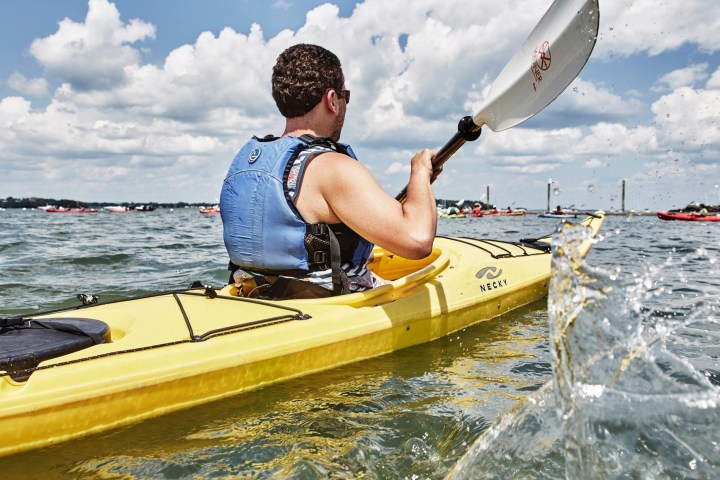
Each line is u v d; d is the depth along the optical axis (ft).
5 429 4.92
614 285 3.99
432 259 11.91
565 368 3.87
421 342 8.52
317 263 7.36
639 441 3.92
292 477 4.48
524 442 4.20
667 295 10.28
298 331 6.90
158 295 7.83
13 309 11.37
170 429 5.47
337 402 6.09
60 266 17.61
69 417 5.21
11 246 24.54
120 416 5.52
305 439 5.19
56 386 5.20
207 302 7.38
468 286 9.74
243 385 6.38
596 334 3.94
